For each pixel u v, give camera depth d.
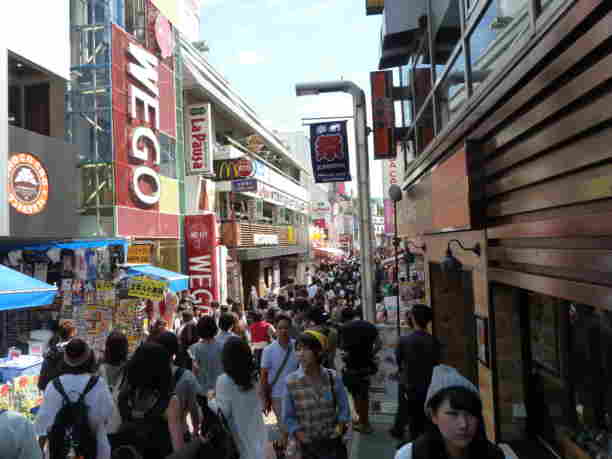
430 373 4.46
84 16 12.65
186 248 16.08
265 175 24.09
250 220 23.64
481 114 4.63
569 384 3.77
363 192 8.91
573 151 2.85
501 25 4.13
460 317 7.64
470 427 1.70
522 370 4.56
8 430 2.13
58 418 3.04
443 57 6.78
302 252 36.81
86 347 3.32
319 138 9.45
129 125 13.12
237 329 7.18
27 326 9.37
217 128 21.59
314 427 3.31
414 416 4.50
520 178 3.79
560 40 2.87
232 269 18.89
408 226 11.26
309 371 3.42
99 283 9.51
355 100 8.96
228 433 3.25
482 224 4.74
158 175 14.58
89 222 12.23
